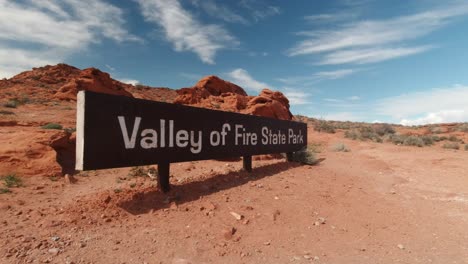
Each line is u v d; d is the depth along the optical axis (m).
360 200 6.94
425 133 40.00
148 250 3.71
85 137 4.46
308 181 8.18
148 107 5.66
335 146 18.09
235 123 8.37
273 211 5.47
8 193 5.71
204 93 26.89
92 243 3.75
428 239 4.88
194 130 6.85
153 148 5.74
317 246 4.31
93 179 7.68
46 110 27.72
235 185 7.02
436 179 9.85
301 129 12.75
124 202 5.27
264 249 4.06
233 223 4.80
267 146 10.01
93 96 4.62
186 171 8.88
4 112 22.48
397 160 14.15
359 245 4.46
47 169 7.43
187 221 4.72
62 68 67.94
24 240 3.62
